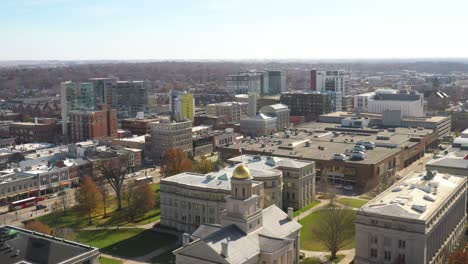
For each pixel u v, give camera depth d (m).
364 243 157.00
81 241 189.12
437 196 170.50
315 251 175.00
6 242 131.75
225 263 122.62
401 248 151.38
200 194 195.50
